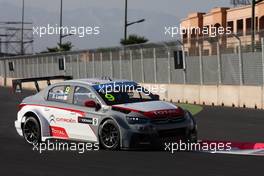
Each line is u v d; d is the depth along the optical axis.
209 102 84.06
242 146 38.66
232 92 79.31
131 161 32.09
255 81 75.12
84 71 129.62
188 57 89.38
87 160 32.94
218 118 61.94
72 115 38.66
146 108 35.94
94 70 124.25
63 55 141.75
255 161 31.59
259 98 74.06
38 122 40.72
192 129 36.62
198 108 76.81
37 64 163.12
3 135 48.62
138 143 35.44
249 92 76.00
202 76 86.31
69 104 39.16
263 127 52.19
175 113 36.09
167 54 94.75
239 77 78.25
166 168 29.59
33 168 30.66
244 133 47.66
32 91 142.62
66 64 139.62
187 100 89.19
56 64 148.12
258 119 60.00
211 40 83.75
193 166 30.08
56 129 39.69
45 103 40.56
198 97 86.56
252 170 28.53
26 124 41.34
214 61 83.31
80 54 130.88
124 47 109.19
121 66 111.25
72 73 136.62
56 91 40.47
